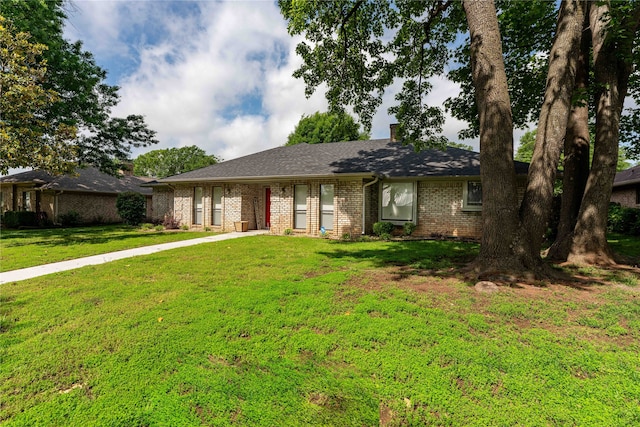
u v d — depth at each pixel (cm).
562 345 307
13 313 400
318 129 3322
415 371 262
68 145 1132
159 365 275
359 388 244
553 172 568
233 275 600
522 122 1178
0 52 935
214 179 1411
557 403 223
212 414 218
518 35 972
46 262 747
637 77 980
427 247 958
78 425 207
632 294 461
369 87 1000
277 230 1366
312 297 457
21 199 2067
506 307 403
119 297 463
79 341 320
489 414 213
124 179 2569
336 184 1237
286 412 219
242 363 280
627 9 638
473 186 1171
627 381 247
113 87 1812
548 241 1003
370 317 379
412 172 1214
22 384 250
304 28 772
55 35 1399
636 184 1697
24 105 1007
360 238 1153
